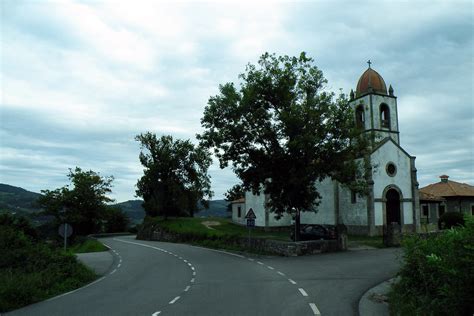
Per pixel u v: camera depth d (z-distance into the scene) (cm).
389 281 1441
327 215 4375
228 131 2817
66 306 1156
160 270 2053
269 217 4897
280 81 2747
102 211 6506
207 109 2892
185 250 3366
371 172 3875
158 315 959
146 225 5975
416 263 934
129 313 1000
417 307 810
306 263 2109
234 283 1474
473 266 628
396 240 2955
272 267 1978
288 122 2628
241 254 2878
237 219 5834
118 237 6600
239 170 2950
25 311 1098
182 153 5931
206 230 4769
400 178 4047
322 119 2756
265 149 2869
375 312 945
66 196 6091
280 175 2820
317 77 2833
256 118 2766
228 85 2852
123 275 1955
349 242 3266
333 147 2762
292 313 938
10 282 1324
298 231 2864
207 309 1009
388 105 4456
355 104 4369
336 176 2812
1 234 1934
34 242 2067
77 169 6400
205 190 6106
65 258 1870
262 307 1016
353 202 4047
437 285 790
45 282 1501
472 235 649
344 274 1650
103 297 1292
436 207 4784
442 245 796
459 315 644
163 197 5947
